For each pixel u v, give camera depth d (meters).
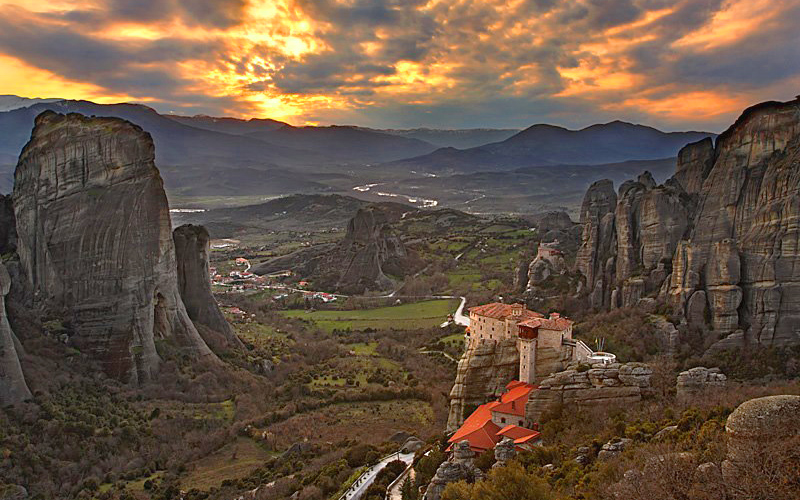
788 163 128.75
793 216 120.94
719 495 44.97
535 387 102.81
